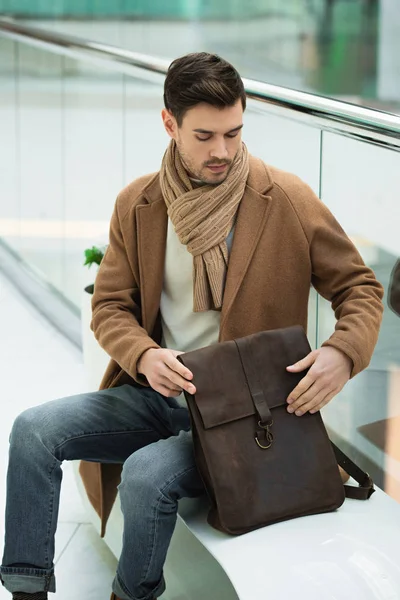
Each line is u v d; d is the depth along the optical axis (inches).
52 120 186.5
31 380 157.3
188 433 89.7
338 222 96.0
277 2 362.9
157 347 89.0
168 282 94.5
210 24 304.0
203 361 82.4
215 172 86.0
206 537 80.2
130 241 95.4
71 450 91.4
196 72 82.7
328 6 401.4
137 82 156.3
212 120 83.0
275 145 108.5
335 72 411.8
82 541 112.7
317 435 83.3
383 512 83.4
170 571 95.1
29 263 204.1
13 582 89.4
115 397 94.6
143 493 82.7
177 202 89.0
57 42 167.9
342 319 86.6
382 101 429.4
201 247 89.0
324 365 82.9
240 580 74.2
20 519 89.4
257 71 356.2
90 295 115.0
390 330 94.6
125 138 161.6
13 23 197.0
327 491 82.3
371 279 89.0
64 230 185.0
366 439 100.3
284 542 78.3
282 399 83.2
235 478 79.9
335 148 96.9
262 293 90.5
